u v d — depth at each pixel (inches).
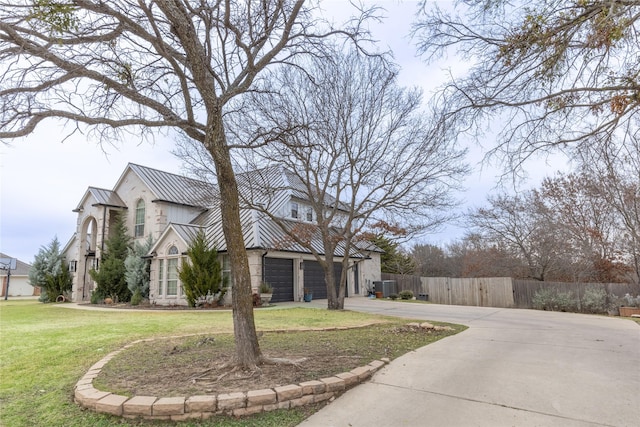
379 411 164.9
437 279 919.7
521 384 197.5
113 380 194.2
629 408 163.9
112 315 541.0
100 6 188.1
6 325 426.6
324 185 608.7
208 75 219.9
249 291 220.1
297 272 776.3
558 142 211.6
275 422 154.8
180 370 211.9
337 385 186.4
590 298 665.0
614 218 794.8
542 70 194.1
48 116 187.0
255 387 179.6
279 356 244.7
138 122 208.4
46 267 964.6
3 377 216.1
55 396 183.5
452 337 346.6
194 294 647.1
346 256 619.8
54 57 185.5
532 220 965.2
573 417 155.4
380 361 235.8
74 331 365.4
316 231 681.6
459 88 214.8
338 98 562.6
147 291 775.1
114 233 870.4
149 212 866.1
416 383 200.4
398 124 578.9
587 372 220.2
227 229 219.0
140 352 260.5
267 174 635.5
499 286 813.2
